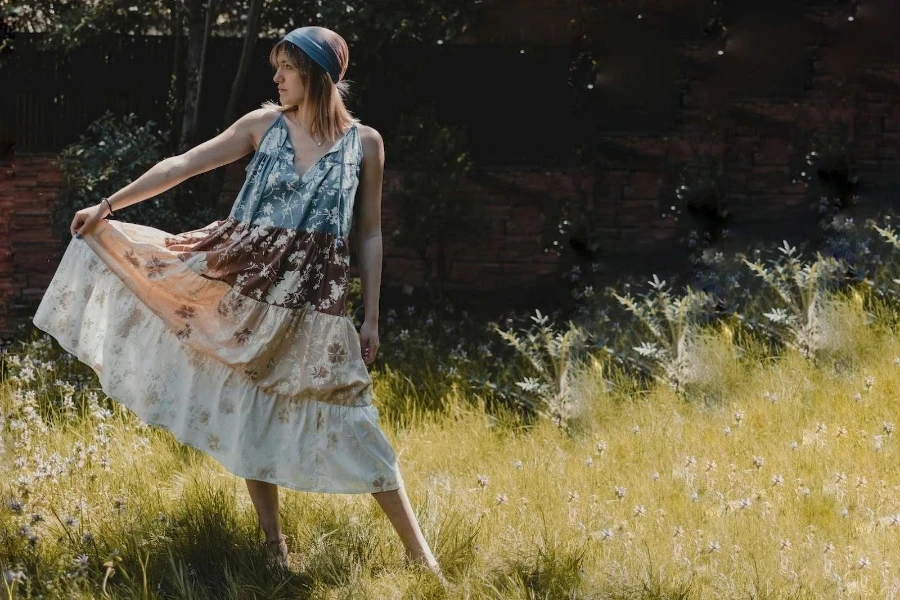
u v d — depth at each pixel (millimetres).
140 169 8297
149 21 9195
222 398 3664
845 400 5211
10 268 8539
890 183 7816
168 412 3713
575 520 4109
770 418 5172
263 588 3576
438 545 3852
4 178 8500
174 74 9031
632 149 8820
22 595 3416
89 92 8906
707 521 4137
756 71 8336
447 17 8891
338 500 4312
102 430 4930
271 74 9203
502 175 9000
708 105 8539
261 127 3721
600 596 3477
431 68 9188
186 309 3721
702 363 5836
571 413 5625
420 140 8500
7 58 8656
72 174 8289
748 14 8383
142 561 3699
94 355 3842
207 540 3881
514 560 3668
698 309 6668
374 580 3641
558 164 9148
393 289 8977
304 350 3586
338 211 3604
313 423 3611
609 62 8969
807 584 3428
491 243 9031
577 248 8750
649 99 8836
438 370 6535
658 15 8773
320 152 3654
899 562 3605
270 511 3809
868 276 6645
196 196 8805
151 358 3746
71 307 3838
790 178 8227
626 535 3934
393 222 8945
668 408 5539
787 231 8000
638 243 8773
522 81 9156
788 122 8219
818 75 8125
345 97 9078
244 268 3617
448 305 8398
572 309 8125
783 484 4398
